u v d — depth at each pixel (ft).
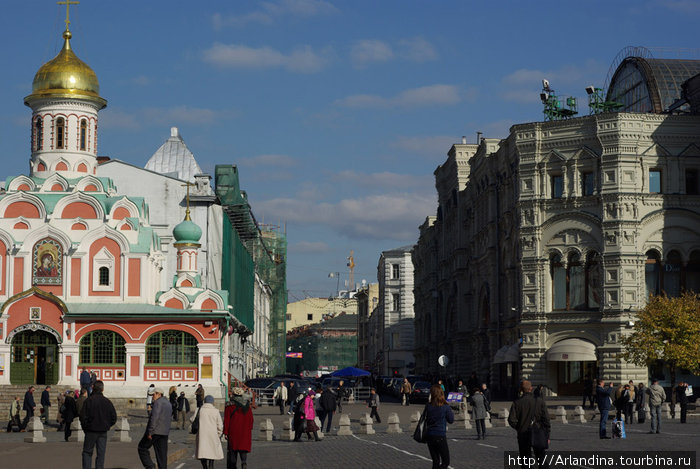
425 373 413.39
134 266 233.76
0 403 212.64
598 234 244.22
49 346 228.63
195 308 232.73
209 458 92.38
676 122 244.63
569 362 248.93
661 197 243.19
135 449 125.59
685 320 208.33
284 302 536.83
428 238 420.77
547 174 251.80
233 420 95.76
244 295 357.20
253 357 396.98
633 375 237.86
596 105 269.85
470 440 142.51
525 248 252.42
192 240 246.27
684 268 244.01
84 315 226.79
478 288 309.63
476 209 313.73
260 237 436.35
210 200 279.08
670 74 293.43
